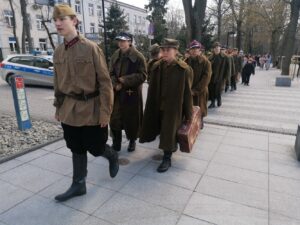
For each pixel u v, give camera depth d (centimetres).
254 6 3034
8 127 550
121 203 296
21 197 306
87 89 263
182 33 1920
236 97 991
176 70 346
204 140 492
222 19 3119
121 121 402
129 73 380
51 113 723
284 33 3070
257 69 3044
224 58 749
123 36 374
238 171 370
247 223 265
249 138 505
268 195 313
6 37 3145
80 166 300
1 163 388
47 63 1164
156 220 269
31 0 3225
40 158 408
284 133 538
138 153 430
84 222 265
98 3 4212
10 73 1164
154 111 373
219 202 299
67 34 249
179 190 322
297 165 390
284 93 1095
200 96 515
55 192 316
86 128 277
